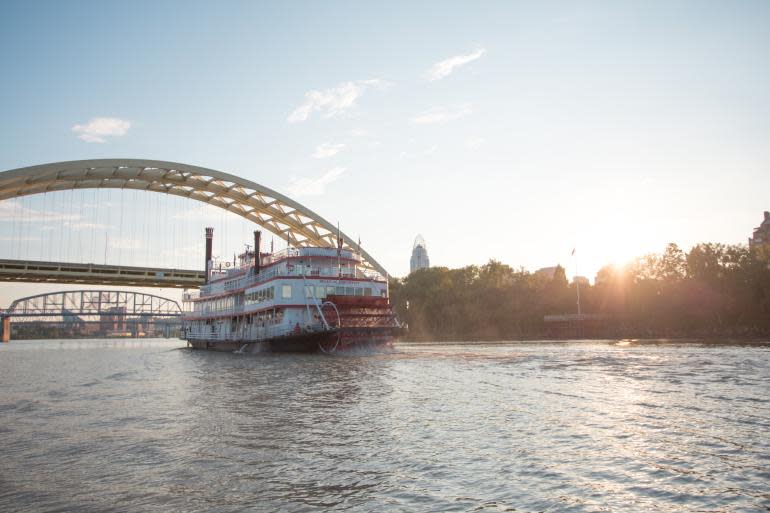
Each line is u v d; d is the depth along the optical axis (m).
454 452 14.16
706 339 87.56
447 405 21.25
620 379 29.20
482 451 14.21
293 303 53.53
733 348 57.22
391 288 158.75
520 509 10.26
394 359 46.06
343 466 13.11
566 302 127.12
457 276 152.50
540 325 132.25
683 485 11.48
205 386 29.23
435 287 148.25
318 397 24.11
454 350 63.72
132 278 128.75
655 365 37.16
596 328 119.19
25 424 19.27
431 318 151.62
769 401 21.06
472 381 29.12
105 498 11.27
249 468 13.13
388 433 16.47
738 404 20.52
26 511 10.62
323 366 39.59
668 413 18.98
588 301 122.94
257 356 53.97
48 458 14.40
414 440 15.51
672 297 107.50
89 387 30.80
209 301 78.25
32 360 65.06
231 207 129.50
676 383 26.89
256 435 16.62
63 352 95.19
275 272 57.75
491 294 139.88
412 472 12.55
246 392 26.30
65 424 19.09
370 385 27.94
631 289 115.62
